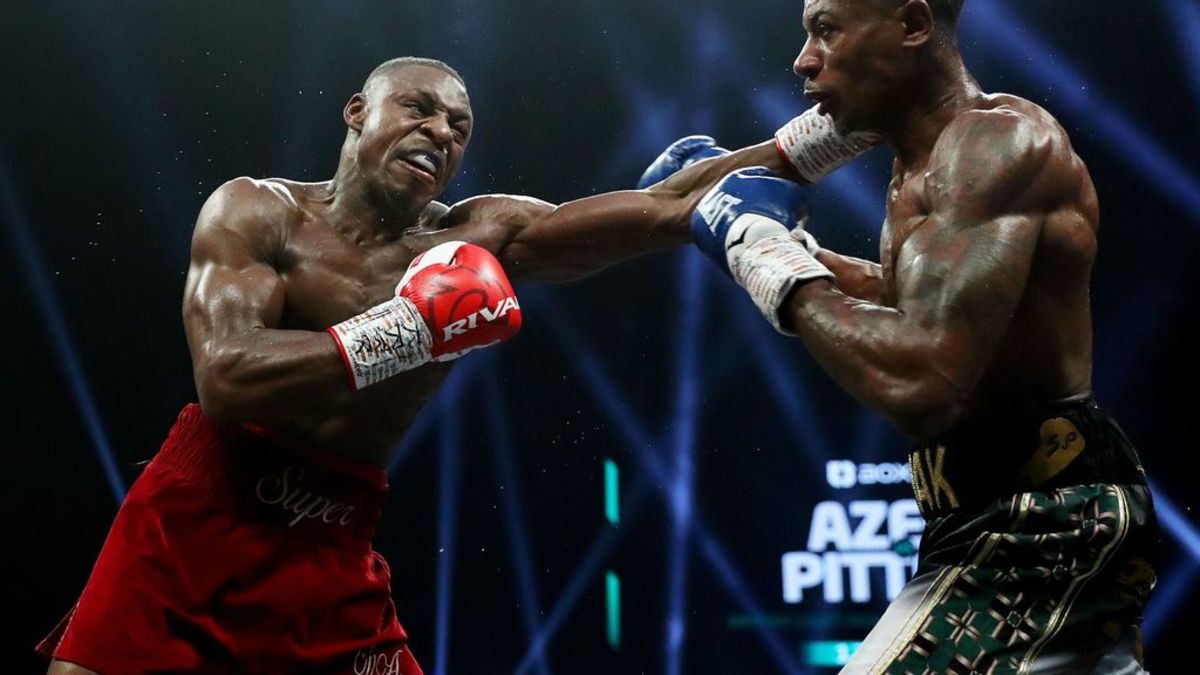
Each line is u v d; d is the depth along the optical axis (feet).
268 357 8.57
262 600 9.03
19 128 26.86
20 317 26.91
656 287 30.14
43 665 25.90
